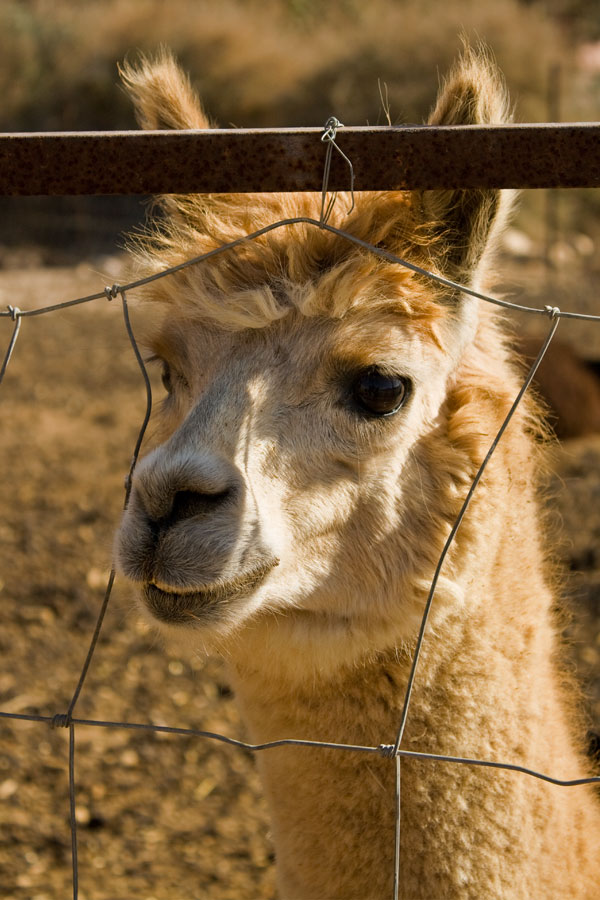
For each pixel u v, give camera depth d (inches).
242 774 221.3
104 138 88.5
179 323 118.0
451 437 119.7
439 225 116.3
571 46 1082.1
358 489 113.6
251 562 105.0
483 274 120.9
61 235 807.7
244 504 104.5
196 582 101.7
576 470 382.0
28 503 354.9
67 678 252.1
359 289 110.9
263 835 203.8
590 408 422.6
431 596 97.3
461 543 118.9
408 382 114.3
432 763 115.0
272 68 901.8
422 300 114.8
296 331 112.5
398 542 116.0
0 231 810.8
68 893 187.9
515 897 113.9
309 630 115.6
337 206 118.6
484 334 130.4
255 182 89.2
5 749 225.1
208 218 122.3
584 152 85.9
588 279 718.5
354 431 112.6
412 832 114.7
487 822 114.2
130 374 518.9
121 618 279.1
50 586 293.1
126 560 104.3
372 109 879.7
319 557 112.8
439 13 933.2
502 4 941.8
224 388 110.3
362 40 914.7
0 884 188.9
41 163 89.0
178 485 101.9
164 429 124.0
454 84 101.4
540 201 864.3
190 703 244.2
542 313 92.1
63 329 598.5
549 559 145.7
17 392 488.1
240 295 112.4
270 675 119.1
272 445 109.5
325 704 118.3
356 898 117.3
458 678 116.8
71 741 97.0
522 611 121.6
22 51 901.2
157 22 909.8
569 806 120.4
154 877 192.4
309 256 113.5
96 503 355.3
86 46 913.5
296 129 88.4
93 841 201.5
